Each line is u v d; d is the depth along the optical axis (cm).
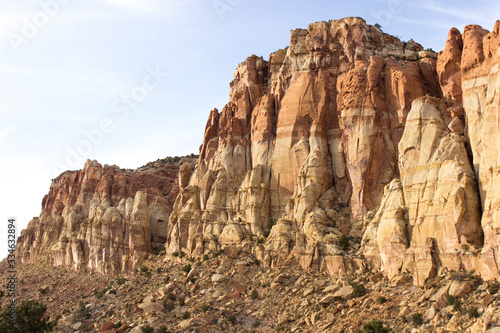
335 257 6881
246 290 7069
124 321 7038
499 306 4784
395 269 6147
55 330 7181
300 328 5916
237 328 6341
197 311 6738
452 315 5038
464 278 5428
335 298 6184
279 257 7369
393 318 5403
